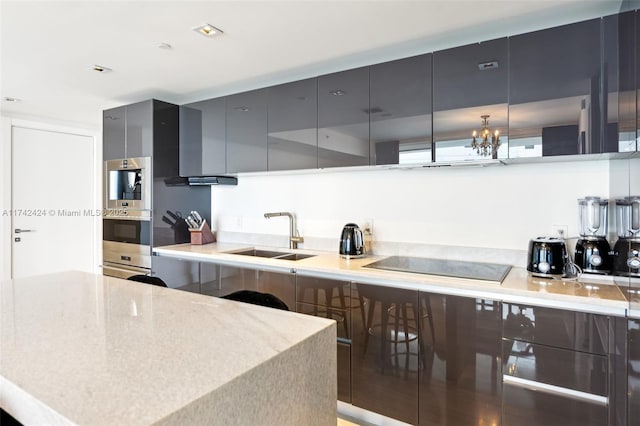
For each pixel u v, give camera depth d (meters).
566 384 1.65
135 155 3.37
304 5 1.86
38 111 4.00
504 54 2.00
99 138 4.84
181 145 3.41
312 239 3.12
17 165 4.13
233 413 0.78
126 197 3.48
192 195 3.61
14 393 0.75
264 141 2.88
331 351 1.13
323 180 3.07
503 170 2.36
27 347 0.95
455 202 2.51
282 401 0.92
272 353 0.92
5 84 3.07
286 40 2.26
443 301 1.94
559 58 1.87
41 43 2.29
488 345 1.82
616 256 1.84
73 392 0.72
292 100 2.73
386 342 2.10
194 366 0.84
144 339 1.01
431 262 2.43
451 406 1.92
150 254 3.28
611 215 1.95
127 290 1.60
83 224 4.71
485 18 2.00
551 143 1.88
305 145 2.67
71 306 1.34
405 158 2.28
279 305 1.53
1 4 1.83
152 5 1.85
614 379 1.56
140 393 0.72
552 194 2.21
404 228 2.71
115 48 2.36
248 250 3.25
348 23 2.05
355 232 2.66
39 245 4.33
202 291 2.95
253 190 3.48
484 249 2.41
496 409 1.80
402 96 2.29
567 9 1.90
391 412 2.09
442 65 2.17
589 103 1.80
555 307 1.67
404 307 2.05
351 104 2.47
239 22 2.03
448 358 1.92
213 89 3.20
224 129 3.11
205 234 3.54
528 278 1.98
